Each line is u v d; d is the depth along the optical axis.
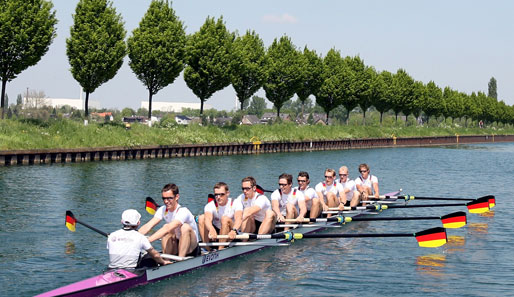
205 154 59.59
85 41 51.53
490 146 118.19
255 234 14.64
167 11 60.28
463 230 20.33
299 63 83.06
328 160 59.25
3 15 43.41
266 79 75.44
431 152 84.88
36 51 45.47
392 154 76.62
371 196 23.31
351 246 17.31
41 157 41.91
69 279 13.23
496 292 12.93
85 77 51.59
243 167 45.72
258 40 75.69
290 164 51.44
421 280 13.80
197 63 65.50
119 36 53.34
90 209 22.47
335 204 20.41
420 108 128.25
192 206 24.25
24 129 44.44
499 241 18.39
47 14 45.81
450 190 34.38
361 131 96.38
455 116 153.00
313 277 13.91
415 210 25.75
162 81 59.88
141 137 52.91
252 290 12.78
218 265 14.53
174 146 54.78
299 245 17.28
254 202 15.23
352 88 96.56
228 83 66.62
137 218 12.16
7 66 44.78
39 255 15.23
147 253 12.57
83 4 52.06
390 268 14.86
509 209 25.83
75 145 45.44
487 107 173.62
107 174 35.94
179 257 13.12
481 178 42.47
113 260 12.23
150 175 36.28
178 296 12.13
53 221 19.75
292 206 17.03
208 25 65.62
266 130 73.56
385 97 110.81
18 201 23.81
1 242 16.55
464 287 13.28
